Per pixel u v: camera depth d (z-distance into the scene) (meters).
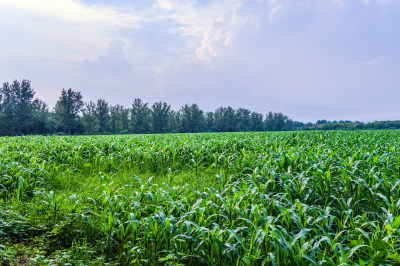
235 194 4.68
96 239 4.55
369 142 13.23
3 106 77.62
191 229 4.14
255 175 6.21
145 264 3.79
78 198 5.89
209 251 3.58
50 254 4.09
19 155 9.56
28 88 79.50
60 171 8.76
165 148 10.48
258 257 3.16
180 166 10.34
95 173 9.13
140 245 4.07
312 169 6.71
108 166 9.38
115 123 92.50
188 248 3.80
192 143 13.45
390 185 5.23
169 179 7.05
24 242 4.39
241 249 3.77
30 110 77.88
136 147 12.80
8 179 6.97
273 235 3.23
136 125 91.19
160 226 4.11
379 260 2.74
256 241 3.44
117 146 12.51
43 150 11.21
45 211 5.03
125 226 4.76
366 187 5.21
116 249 4.36
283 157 6.88
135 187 7.57
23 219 4.90
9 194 6.15
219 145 12.41
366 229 4.57
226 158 9.23
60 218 4.93
